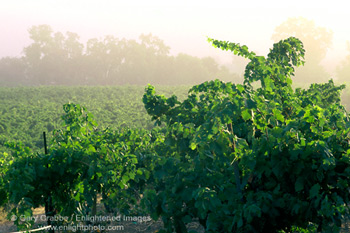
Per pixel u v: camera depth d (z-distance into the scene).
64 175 7.30
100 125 31.11
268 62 8.34
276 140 5.03
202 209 5.24
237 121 6.38
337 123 5.95
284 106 7.17
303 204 5.00
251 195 5.09
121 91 56.41
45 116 36.03
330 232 4.95
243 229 5.14
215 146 5.04
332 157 4.87
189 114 8.20
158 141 9.65
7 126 31.77
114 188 7.91
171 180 5.98
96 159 7.21
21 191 6.69
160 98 8.66
